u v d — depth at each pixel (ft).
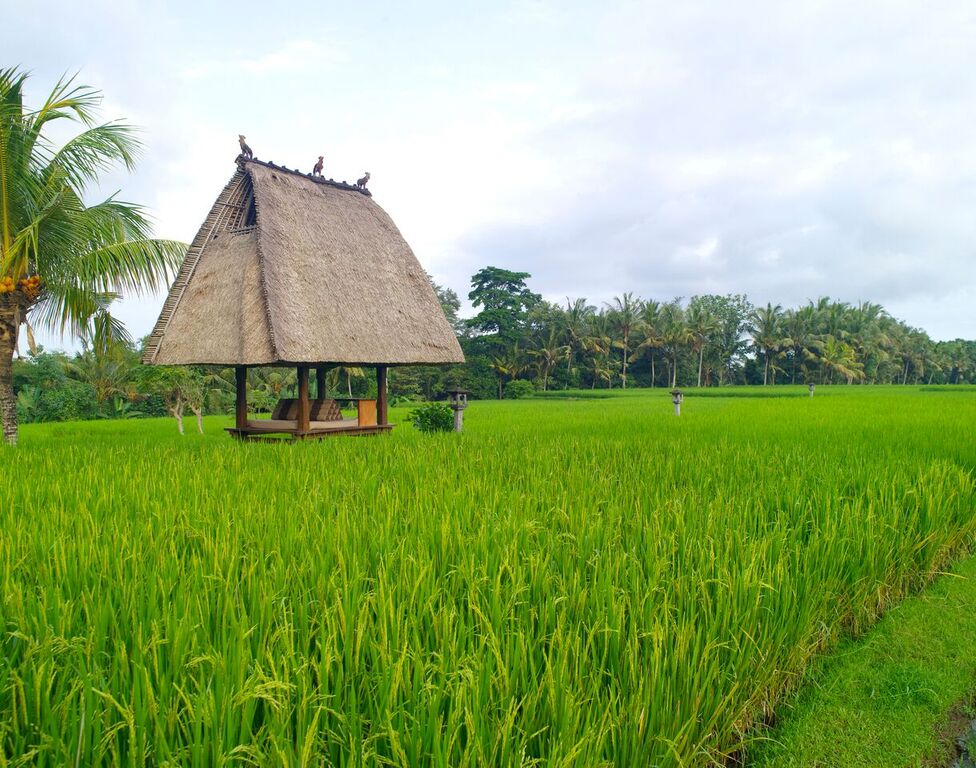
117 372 105.70
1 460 25.29
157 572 9.91
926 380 293.43
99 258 41.29
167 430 60.75
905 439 30.22
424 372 173.27
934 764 9.16
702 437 34.09
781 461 23.20
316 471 21.29
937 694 10.80
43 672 6.46
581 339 203.51
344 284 42.75
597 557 10.66
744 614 9.55
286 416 46.65
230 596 8.75
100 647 7.65
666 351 218.79
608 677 8.03
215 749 5.59
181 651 7.25
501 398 186.29
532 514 14.39
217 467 21.98
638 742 6.86
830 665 11.82
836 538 13.43
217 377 112.16
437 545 11.77
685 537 12.31
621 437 35.17
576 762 6.12
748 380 246.06
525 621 8.63
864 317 245.86
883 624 13.55
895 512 15.43
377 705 6.60
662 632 8.03
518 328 201.87
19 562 10.16
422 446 29.22
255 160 43.60
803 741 9.58
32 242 38.55
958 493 18.29
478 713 6.30
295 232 41.88
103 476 19.70
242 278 39.19
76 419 94.73
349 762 5.58
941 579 16.34
